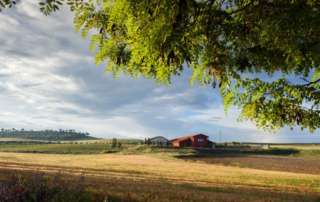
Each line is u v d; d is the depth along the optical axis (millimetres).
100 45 8531
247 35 7434
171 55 7172
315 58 7316
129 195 11070
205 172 48562
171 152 99375
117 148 121500
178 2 6648
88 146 134875
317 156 102250
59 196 6691
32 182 6664
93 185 17234
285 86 11148
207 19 7090
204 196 16078
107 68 8867
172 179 35812
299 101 11164
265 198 19141
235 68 8117
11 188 6277
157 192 16234
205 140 133750
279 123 11531
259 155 100000
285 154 109312
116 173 41000
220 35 7625
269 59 7848
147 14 6723
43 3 6234
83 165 56000
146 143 134625
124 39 8297
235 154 99188
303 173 53250
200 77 8773
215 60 8070
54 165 53188
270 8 7023
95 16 8219
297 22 6832
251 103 11469
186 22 6891
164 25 6703
